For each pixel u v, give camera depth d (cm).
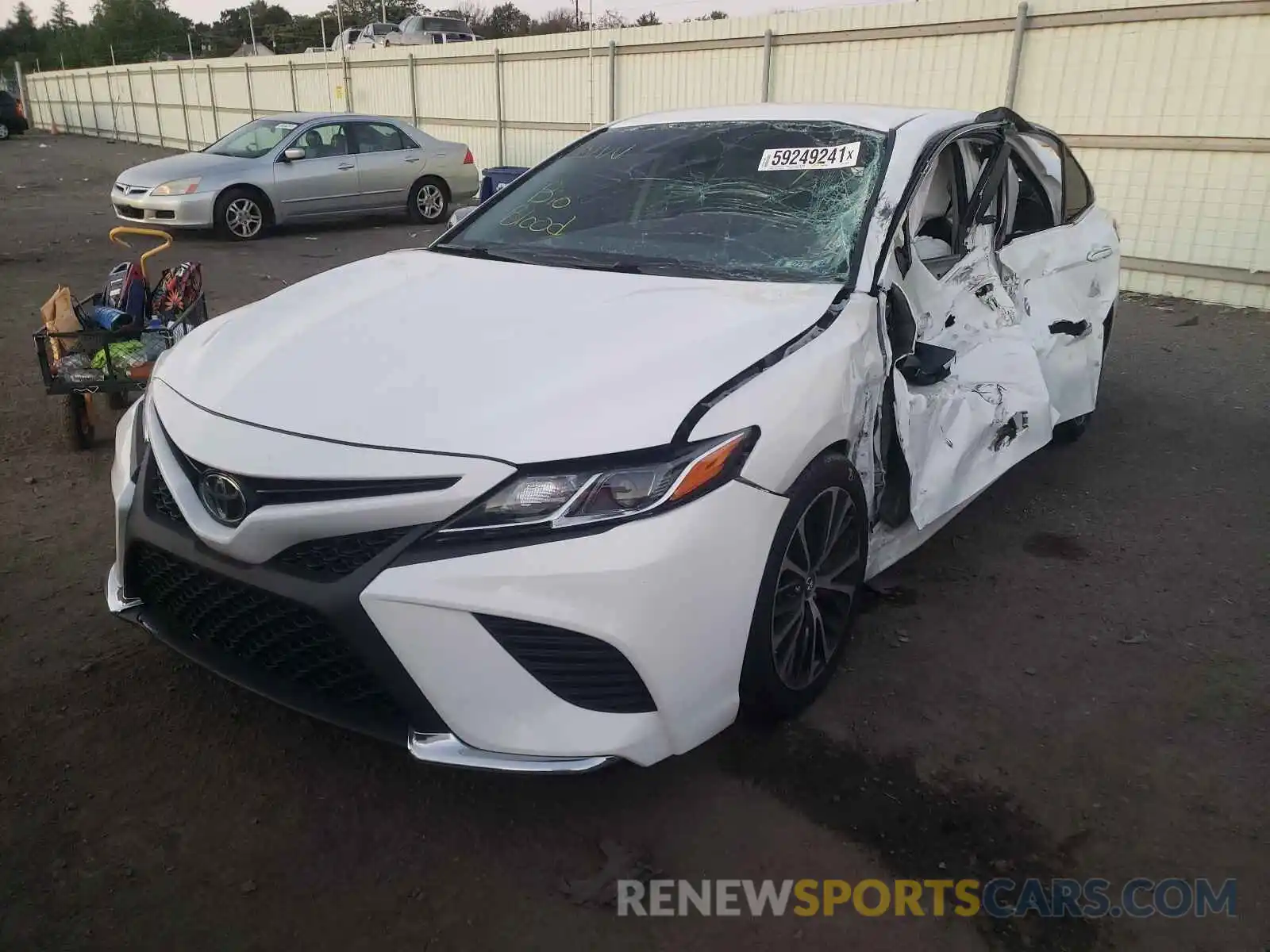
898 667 310
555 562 205
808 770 260
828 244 308
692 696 224
